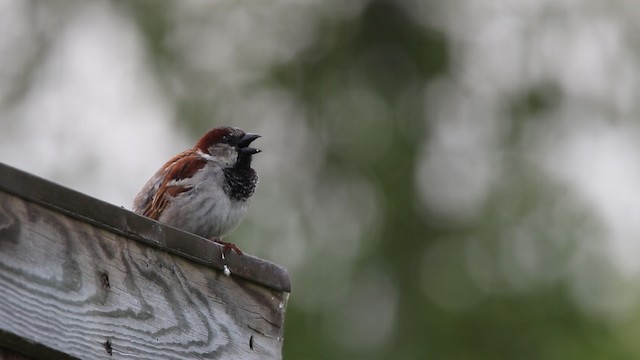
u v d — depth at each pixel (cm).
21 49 1783
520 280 1466
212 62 1731
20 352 550
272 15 1803
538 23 1830
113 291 578
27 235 548
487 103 1756
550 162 1662
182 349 599
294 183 1616
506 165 1652
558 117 1762
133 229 592
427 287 1494
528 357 1407
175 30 1734
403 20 1814
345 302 1447
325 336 1391
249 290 643
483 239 1525
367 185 1614
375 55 1797
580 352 1386
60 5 1792
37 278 548
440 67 1775
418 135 1684
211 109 1677
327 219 1567
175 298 605
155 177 866
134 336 580
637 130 1769
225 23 1772
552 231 1517
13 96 1744
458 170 1641
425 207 1586
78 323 559
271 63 1761
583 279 1456
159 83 1689
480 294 1462
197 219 832
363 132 1686
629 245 1502
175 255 612
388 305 1477
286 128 1697
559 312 1426
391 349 1427
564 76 1797
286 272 656
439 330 1444
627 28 1822
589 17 1830
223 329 621
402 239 1555
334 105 1733
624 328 1396
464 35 1817
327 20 1819
